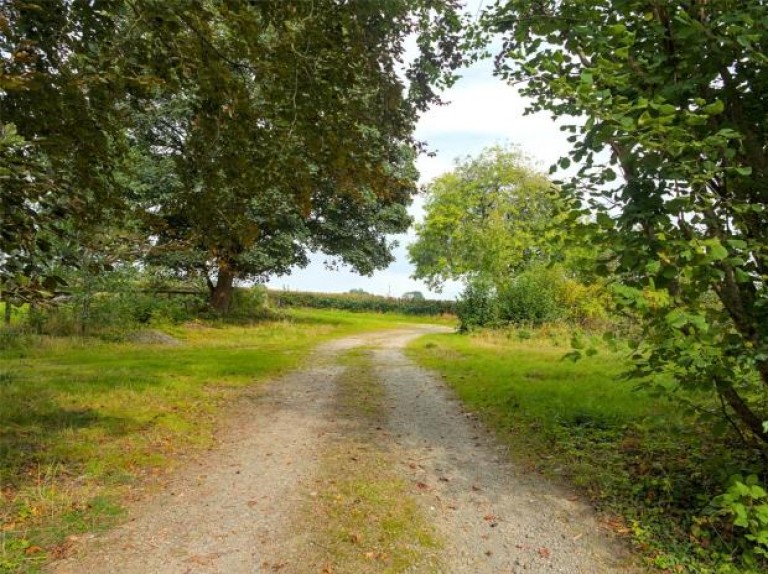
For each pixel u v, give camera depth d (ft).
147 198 75.56
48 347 52.80
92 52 21.07
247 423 27.40
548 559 14.32
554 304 84.07
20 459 19.66
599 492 18.16
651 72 14.39
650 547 14.56
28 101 20.06
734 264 12.33
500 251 116.26
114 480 18.76
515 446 23.50
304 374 43.01
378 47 26.94
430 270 177.68
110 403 28.37
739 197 14.79
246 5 21.93
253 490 18.57
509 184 153.99
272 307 123.13
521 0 18.28
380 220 102.53
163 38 21.71
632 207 13.30
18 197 16.02
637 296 12.87
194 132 26.58
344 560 14.12
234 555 14.25
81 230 21.22
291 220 86.99
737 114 15.16
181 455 21.94
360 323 122.52
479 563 14.12
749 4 13.32
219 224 27.30
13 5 17.81
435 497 18.21
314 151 25.81
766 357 12.57
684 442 20.80
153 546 14.57
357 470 20.62
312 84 23.56
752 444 16.07
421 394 35.22
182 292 91.30
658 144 12.37
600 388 32.37
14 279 15.57
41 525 15.28
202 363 44.16
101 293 64.13
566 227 14.57
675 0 13.93
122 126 24.98
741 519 12.14
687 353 12.73
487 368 43.68
